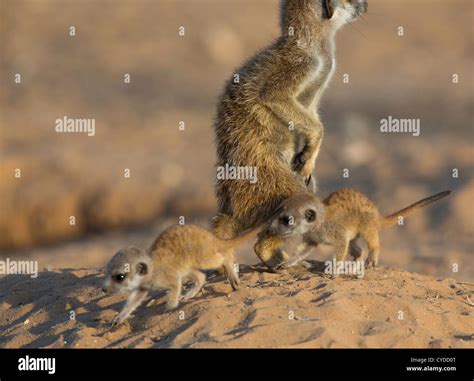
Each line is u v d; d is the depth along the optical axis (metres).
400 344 7.20
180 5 38.53
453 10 39.41
